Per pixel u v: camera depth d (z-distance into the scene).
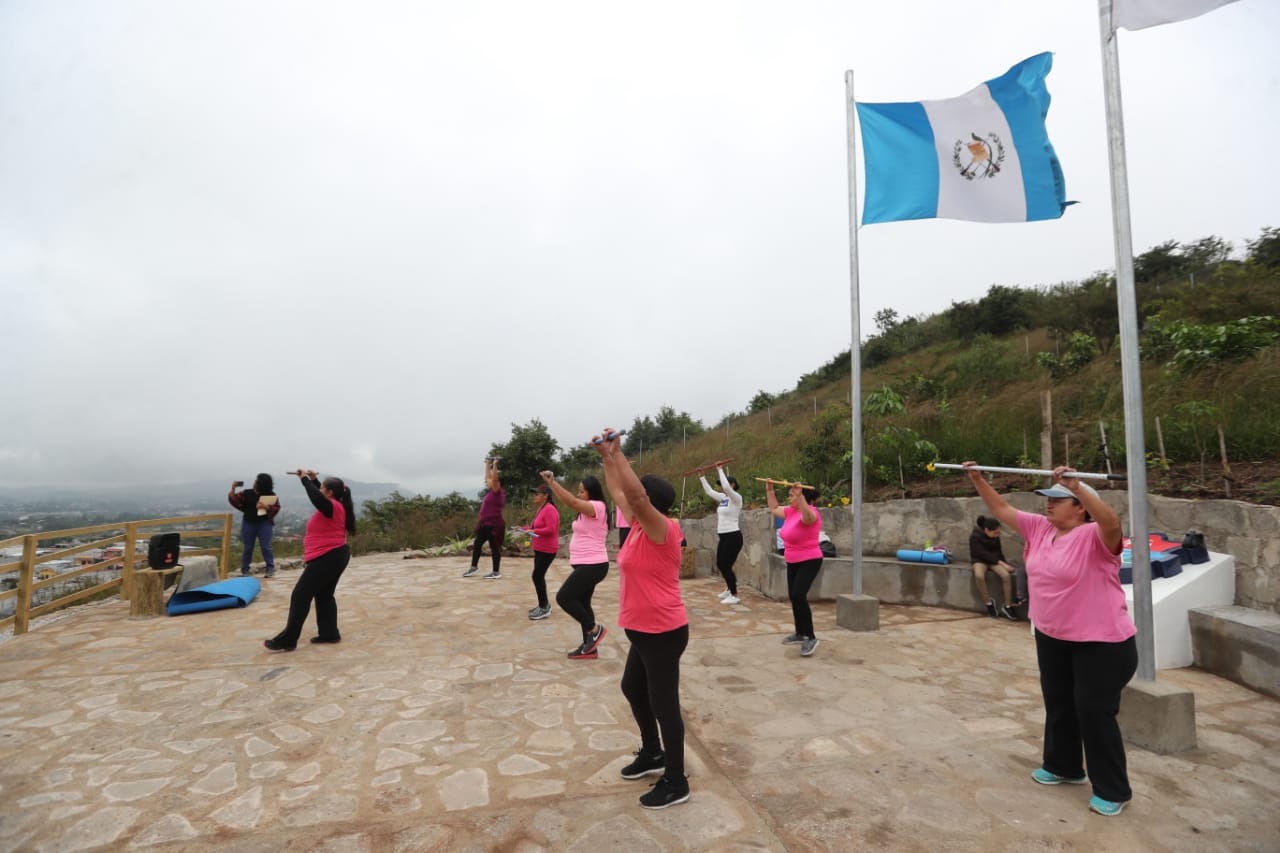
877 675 5.30
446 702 4.68
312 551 6.00
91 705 4.62
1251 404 7.35
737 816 3.10
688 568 10.27
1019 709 4.54
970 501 8.29
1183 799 3.25
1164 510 6.45
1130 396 4.05
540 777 3.52
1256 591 5.53
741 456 14.13
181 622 7.11
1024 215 5.91
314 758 3.76
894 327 32.03
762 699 4.74
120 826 3.04
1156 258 21.23
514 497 18.12
